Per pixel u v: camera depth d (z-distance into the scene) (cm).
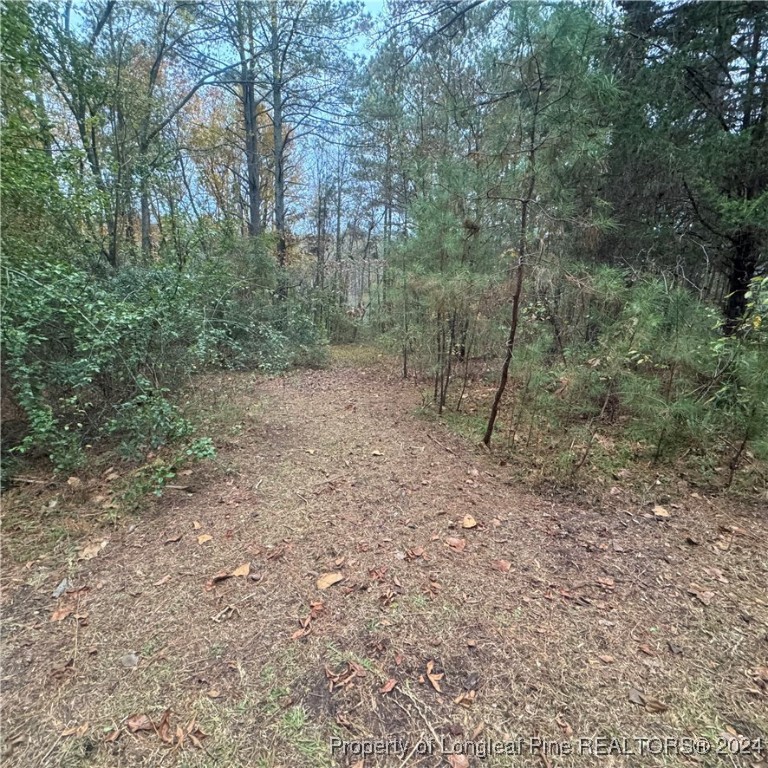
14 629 180
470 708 147
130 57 740
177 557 227
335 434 411
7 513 266
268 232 852
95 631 179
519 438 404
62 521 259
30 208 369
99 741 135
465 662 165
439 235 446
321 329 867
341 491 298
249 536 245
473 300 391
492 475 332
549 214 338
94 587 205
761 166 436
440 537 247
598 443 380
